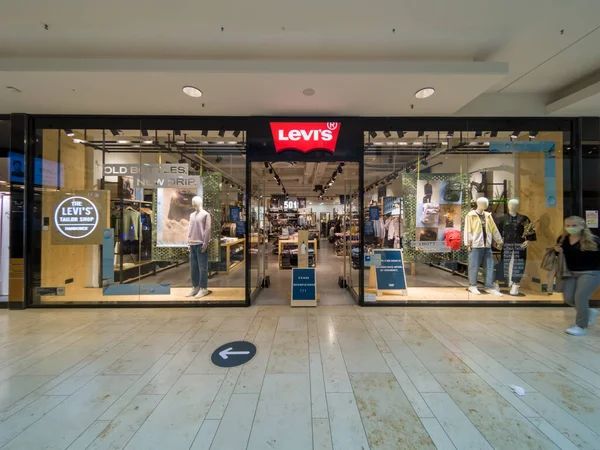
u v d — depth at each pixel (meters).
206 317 3.57
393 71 2.89
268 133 4.05
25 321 3.46
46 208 4.09
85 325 3.31
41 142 4.07
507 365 2.37
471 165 4.54
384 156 4.69
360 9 2.34
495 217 4.52
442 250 4.46
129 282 4.69
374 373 2.24
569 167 4.17
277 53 2.99
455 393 1.98
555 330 3.15
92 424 1.69
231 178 5.00
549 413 1.78
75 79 3.00
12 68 2.81
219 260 4.91
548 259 3.32
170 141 4.38
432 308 3.96
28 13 2.36
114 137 4.31
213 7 2.31
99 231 4.16
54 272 4.11
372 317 3.57
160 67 2.86
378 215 4.94
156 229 4.48
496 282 4.46
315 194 14.48
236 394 1.97
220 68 2.89
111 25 2.54
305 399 1.91
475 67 2.89
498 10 2.37
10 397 1.95
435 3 2.28
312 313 3.73
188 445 1.52
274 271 7.12
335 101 3.57
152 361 2.44
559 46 2.89
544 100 4.05
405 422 1.70
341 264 7.98
